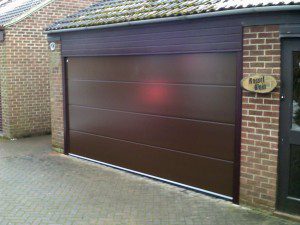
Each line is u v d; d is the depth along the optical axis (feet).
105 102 25.02
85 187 21.03
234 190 18.40
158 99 21.65
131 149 23.57
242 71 17.47
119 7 25.95
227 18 17.66
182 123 20.58
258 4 15.99
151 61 21.80
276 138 16.69
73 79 27.40
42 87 35.65
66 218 17.03
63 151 28.86
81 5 37.14
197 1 20.29
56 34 27.71
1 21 35.22
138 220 16.71
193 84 19.85
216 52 18.48
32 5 35.68
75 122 27.66
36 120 35.70
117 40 23.32
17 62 33.94
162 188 20.79
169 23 20.18
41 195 19.88
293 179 16.57
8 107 34.12
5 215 17.44
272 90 16.51
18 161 26.71
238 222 16.39
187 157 20.51
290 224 16.14
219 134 18.99
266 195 17.22
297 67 16.11
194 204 18.45
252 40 16.93
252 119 17.38
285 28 15.78
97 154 26.09
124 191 20.36
